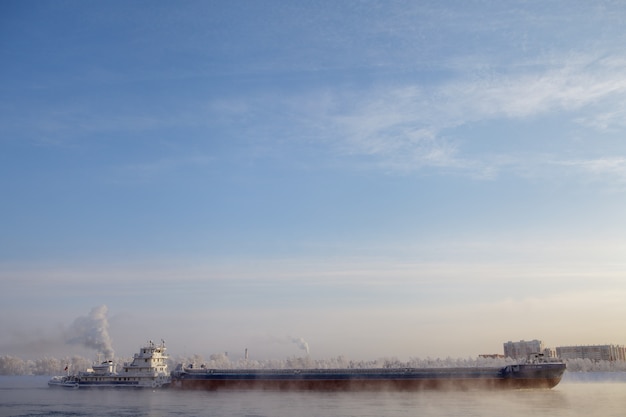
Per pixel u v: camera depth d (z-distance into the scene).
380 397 149.00
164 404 139.12
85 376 195.75
